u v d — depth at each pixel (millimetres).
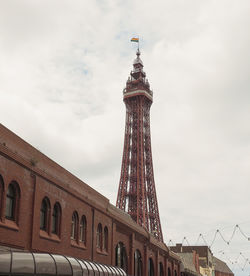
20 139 26875
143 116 152750
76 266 25141
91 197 40438
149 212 134875
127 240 49344
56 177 32031
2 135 24734
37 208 27531
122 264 47938
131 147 147875
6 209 24672
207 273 126688
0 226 23109
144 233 55438
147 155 146375
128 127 150250
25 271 21219
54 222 30969
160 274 65312
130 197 140000
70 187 33906
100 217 40875
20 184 25656
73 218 34844
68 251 32500
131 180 143000
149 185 140250
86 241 36719
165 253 68062
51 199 29859
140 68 162500
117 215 47250
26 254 21891
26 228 26141
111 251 43344
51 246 29453
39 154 29438
